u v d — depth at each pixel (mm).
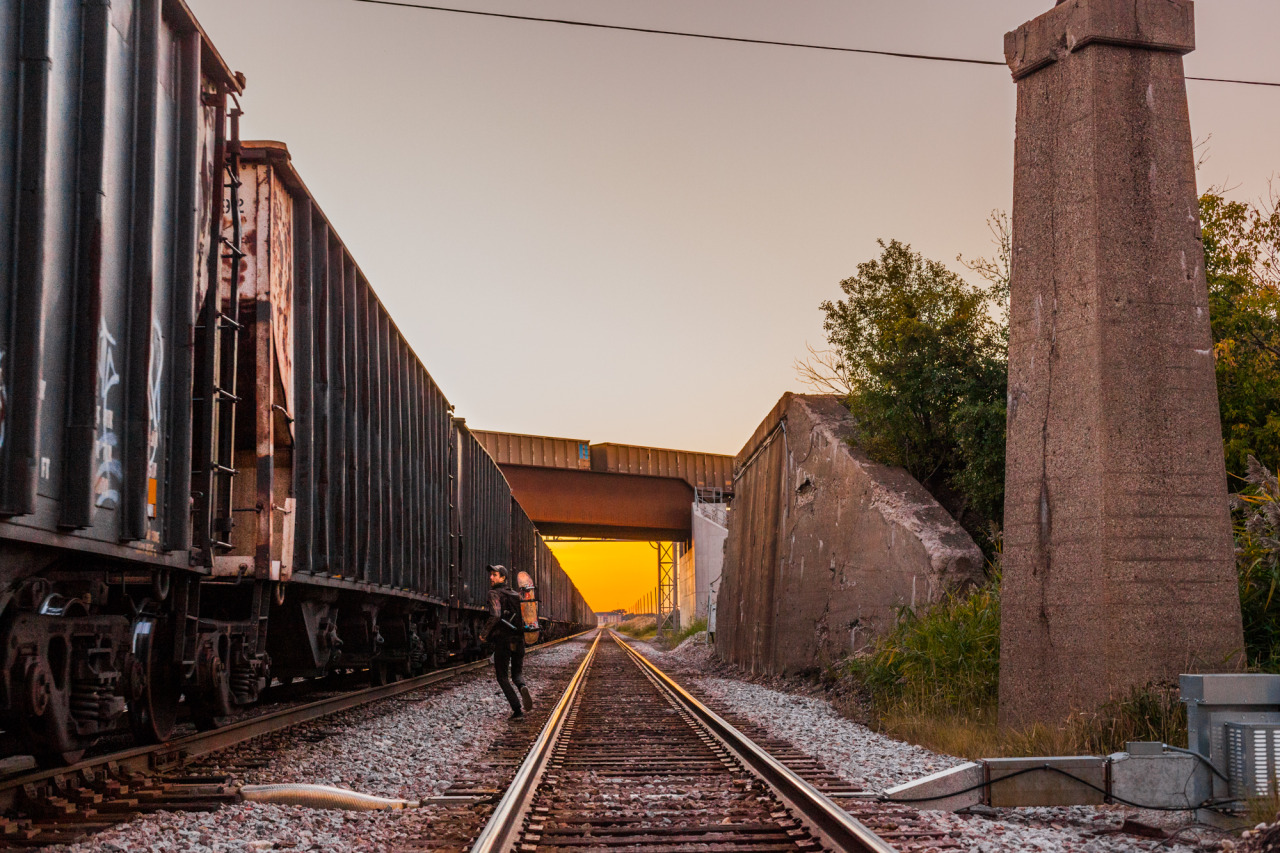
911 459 18125
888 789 6867
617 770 8234
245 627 8773
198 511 7348
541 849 5441
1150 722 8695
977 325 17953
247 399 9148
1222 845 5375
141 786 6711
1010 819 6512
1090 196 9875
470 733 11133
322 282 10922
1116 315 9680
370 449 13031
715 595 41250
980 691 11531
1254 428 13250
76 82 5500
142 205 6207
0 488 4660
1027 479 10234
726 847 5445
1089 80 10047
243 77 8164
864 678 14523
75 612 6129
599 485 60594
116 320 5906
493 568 12977
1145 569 9273
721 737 10172
